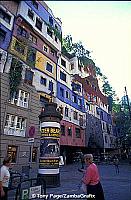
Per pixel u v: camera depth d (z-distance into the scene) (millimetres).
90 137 27781
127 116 26359
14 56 17234
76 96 27516
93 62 26531
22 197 4887
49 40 23594
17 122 16797
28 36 20078
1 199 4820
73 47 26109
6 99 15656
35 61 20281
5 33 17625
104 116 29969
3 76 15648
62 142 22781
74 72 27094
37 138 17906
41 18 22922
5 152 15148
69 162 25484
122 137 28969
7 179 5035
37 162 17469
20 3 19453
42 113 10508
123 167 20203
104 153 29719
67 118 24578
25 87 17766
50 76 22938
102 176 12844
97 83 28234
